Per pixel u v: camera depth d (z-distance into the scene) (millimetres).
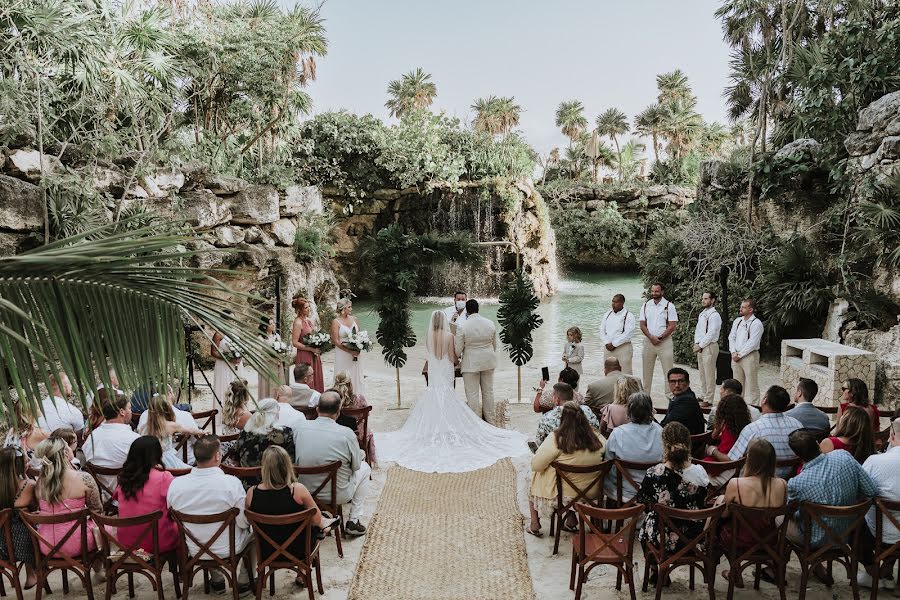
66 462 4270
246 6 17094
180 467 5020
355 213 27125
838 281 11211
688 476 4141
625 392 5777
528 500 5906
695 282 13133
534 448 5754
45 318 2600
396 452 7457
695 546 4090
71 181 8922
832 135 12875
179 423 5508
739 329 9039
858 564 4449
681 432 4188
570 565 4797
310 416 6625
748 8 16312
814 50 13672
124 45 11234
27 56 9055
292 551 4230
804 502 4008
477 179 27938
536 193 28812
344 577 4629
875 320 10344
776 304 11766
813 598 4199
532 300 9734
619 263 42188
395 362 9711
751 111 19156
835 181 12281
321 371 8898
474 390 8594
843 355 8977
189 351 9812
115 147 10312
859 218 10828
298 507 4121
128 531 4141
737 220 14109
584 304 25266
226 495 4133
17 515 4168
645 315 9297
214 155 15359
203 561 4133
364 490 5367
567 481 4824
